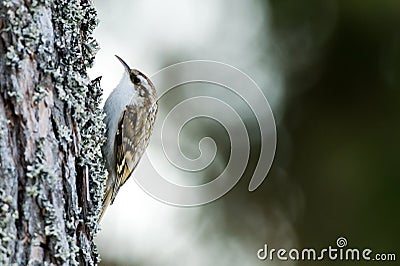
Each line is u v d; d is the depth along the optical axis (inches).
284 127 517.3
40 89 180.9
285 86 518.0
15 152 175.2
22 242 172.6
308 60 521.0
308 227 504.4
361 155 512.1
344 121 519.5
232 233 475.5
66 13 193.8
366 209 504.7
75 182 190.4
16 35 177.9
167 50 485.7
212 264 471.2
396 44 512.7
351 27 517.3
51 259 176.6
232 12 506.6
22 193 174.7
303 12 521.3
